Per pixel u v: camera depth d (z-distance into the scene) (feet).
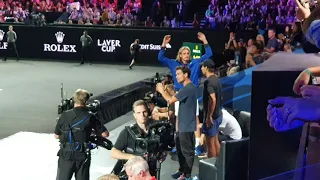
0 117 39.29
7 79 58.08
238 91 33.50
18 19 81.15
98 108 20.47
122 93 39.04
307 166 6.33
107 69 67.36
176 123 24.54
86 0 88.53
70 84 55.52
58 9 85.20
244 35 62.90
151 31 69.97
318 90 5.55
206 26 74.69
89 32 72.69
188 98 22.21
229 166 13.16
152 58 70.85
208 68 23.45
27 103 44.98
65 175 18.66
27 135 32.89
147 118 16.35
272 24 62.34
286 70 7.04
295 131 7.58
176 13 85.81
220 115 22.89
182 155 23.81
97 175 24.58
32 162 26.86
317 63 7.32
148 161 15.87
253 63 33.24
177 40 68.23
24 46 75.41
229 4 76.84
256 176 7.87
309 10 7.44
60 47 74.33
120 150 16.47
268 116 5.75
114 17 79.51
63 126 18.63
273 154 7.72
